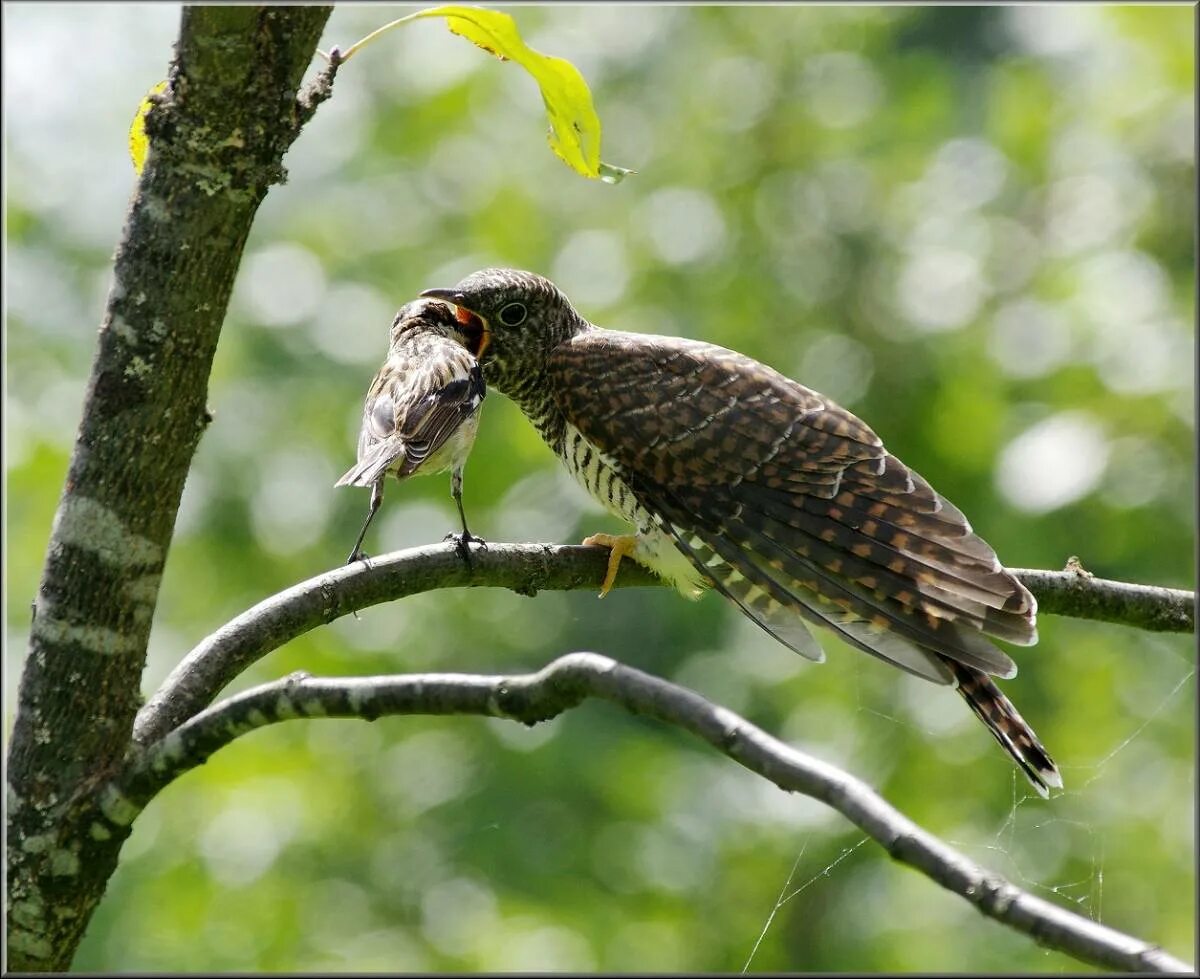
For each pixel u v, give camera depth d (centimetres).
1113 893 1319
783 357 1590
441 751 1452
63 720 494
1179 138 1542
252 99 471
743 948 1339
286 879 1341
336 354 1564
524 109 1703
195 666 527
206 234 478
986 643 631
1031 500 1378
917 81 1672
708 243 1636
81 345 1545
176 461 493
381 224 1675
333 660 1437
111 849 498
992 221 1642
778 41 1706
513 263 1590
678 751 1440
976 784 1385
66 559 493
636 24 1739
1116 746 1363
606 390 751
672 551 728
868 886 1360
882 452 700
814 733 1438
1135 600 695
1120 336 1442
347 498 1519
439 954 1297
